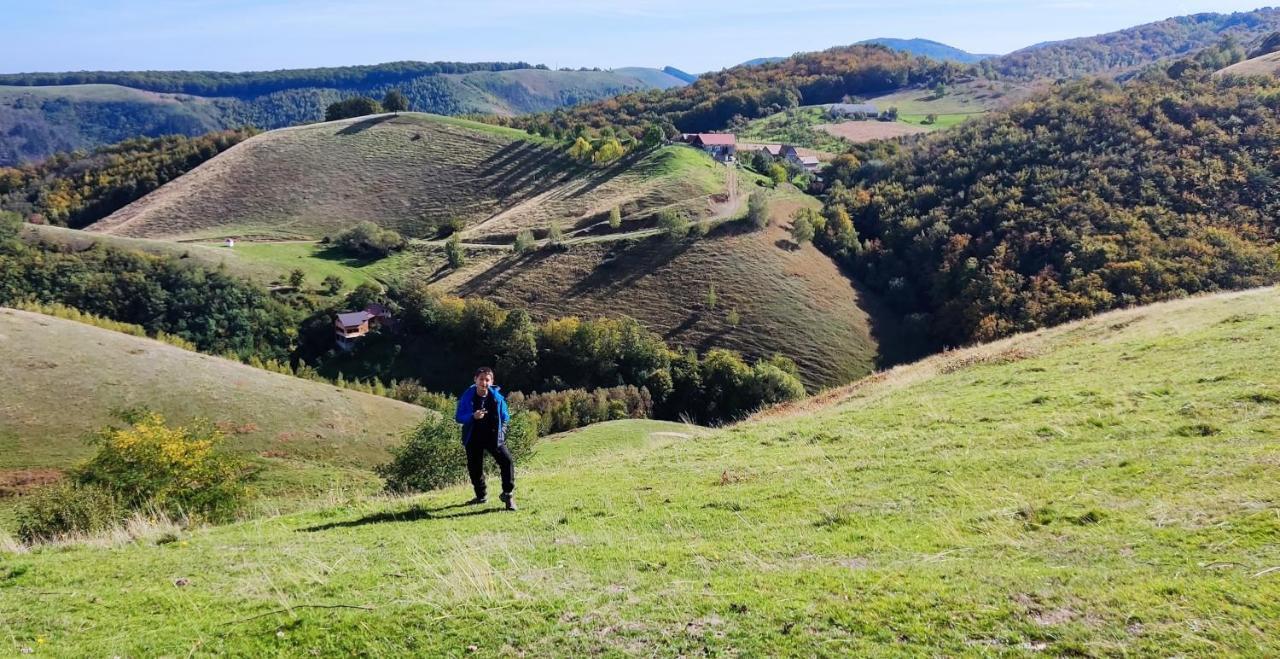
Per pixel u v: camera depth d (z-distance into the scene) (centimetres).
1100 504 792
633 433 3991
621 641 540
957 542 733
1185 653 452
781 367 7356
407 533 955
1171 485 816
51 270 8444
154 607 684
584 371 7531
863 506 925
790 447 1464
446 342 8331
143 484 1831
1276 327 1644
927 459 1144
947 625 521
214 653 567
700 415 7075
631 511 1023
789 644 513
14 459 3444
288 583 730
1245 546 606
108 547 962
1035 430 1220
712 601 595
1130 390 1378
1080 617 511
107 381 4259
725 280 8731
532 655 531
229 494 1903
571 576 704
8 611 687
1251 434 984
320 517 1139
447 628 582
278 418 4494
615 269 9219
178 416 4184
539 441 4138
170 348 5022
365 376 7962
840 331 8081
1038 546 689
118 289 8394
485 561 755
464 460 2245
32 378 4059
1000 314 6969
